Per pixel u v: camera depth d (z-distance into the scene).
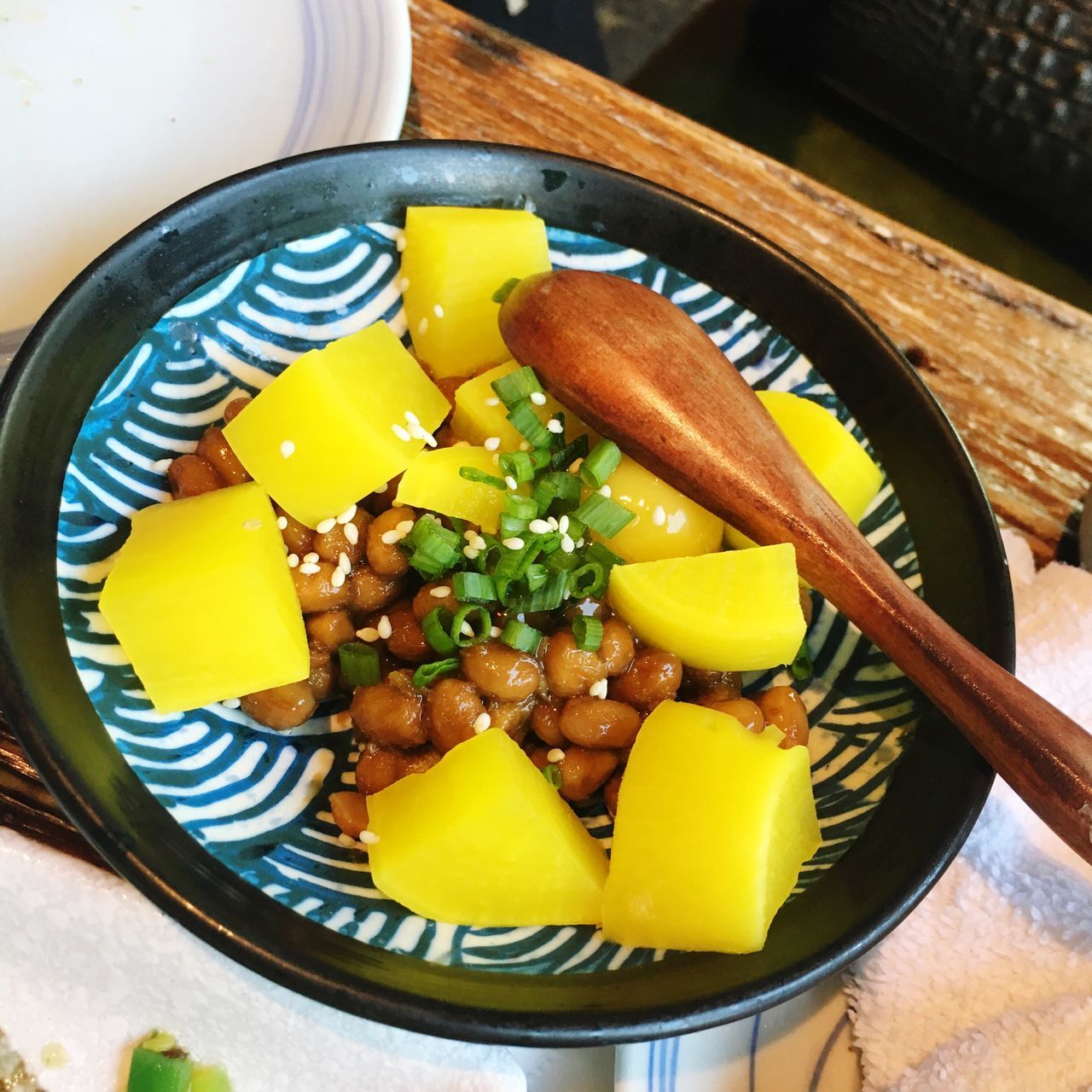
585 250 0.24
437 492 0.22
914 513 0.23
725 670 0.22
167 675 0.20
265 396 0.22
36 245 0.25
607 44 0.38
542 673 0.22
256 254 0.22
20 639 0.18
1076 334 0.28
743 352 0.24
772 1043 0.22
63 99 0.26
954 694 0.20
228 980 0.21
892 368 0.23
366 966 0.18
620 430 0.22
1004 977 0.21
